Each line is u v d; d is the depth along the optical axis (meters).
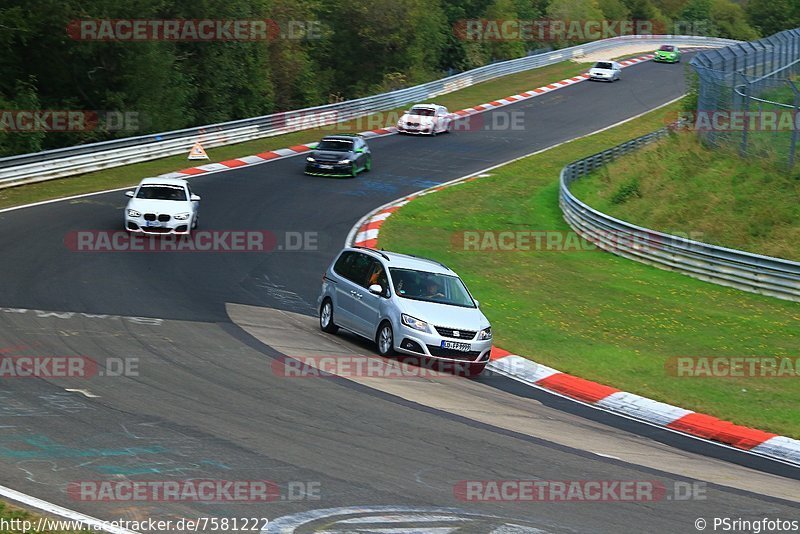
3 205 61.66
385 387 32.16
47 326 35.59
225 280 49.66
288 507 19.50
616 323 48.94
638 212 71.56
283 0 135.38
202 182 76.75
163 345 34.47
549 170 97.00
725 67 88.88
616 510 21.77
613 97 143.12
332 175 85.44
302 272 54.38
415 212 74.62
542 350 42.53
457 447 25.64
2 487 19.02
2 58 90.31
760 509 23.30
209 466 21.67
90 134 95.62
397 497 20.81
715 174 72.81
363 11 147.50
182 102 107.44
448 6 181.88
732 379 40.56
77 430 23.39
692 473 26.59
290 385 30.58
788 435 33.12
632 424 32.69
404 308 36.84
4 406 24.84
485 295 52.81
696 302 54.59
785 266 55.50
